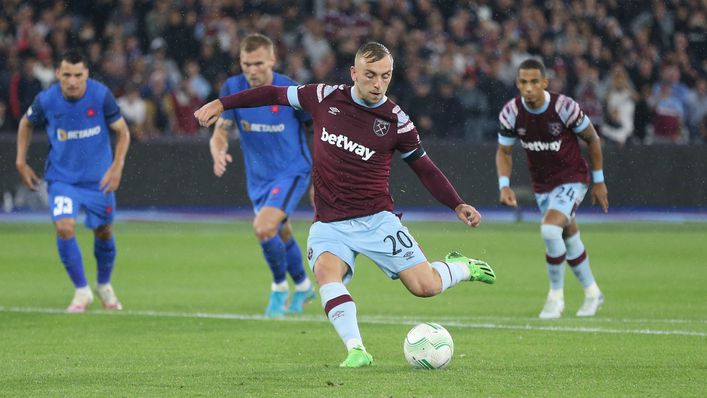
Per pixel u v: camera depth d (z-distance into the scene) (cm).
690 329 2569
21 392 1688
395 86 6241
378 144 1942
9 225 5544
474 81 6228
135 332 2514
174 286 3594
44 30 6197
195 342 2344
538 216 5966
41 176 5834
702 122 6731
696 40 7081
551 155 2922
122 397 1634
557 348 2225
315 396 1612
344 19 6494
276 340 2375
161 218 5838
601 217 6088
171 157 5869
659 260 4388
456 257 2100
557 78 6475
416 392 1644
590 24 6850
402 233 1958
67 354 2162
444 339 1883
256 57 2788
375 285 3681
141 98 6003
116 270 4006
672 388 1712
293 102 1991
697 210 6072
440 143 5897
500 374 1838
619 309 3070
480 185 5912
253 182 2983
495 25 6731
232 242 4972
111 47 6156
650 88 6719
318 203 1984
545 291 3516
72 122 2945
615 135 6412
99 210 2991
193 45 6319
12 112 5866
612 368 1931
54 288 3538
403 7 6688
